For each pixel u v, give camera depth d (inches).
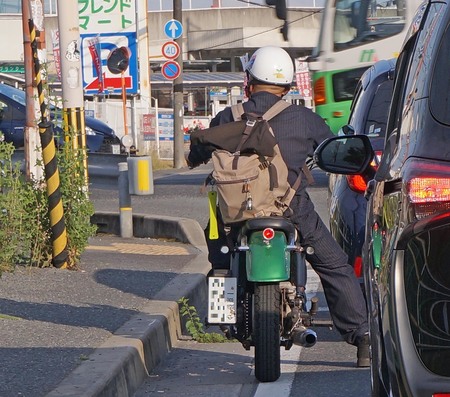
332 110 1376.7
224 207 460.1
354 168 416.2
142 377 495.5
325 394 452.8
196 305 668.7
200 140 461.4
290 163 468.1
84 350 491.2
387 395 277.1
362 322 486.3
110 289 666.2
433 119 271.3
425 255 254.8
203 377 502.6
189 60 4463.6
